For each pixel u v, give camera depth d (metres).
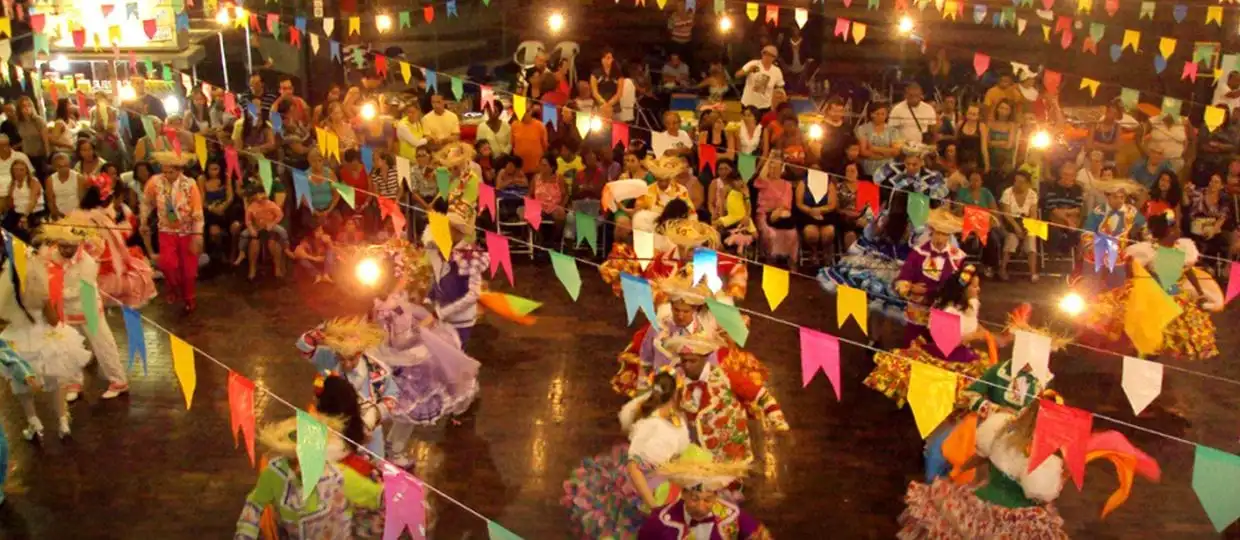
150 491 7.96
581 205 12.73
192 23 17.33
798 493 8.05
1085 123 14.69
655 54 17.48
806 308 11.59
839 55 17.69
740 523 6.25
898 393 8.74
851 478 8.25
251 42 17.06
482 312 11.26
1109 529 7.62
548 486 8.06
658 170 9.81
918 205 9.54
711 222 12.44
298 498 5.91
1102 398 9.63
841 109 13.09
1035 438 5.47
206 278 12.23
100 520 7.61
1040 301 11.89
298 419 5.19
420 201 12.43
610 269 8.88
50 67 15.09
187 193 11.06
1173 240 10.08
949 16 18.05
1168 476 8.34
